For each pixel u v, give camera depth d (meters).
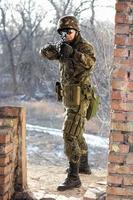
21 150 6.52
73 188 6.95
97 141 15.70
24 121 6.61
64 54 6.14
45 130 18.22
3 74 39.91
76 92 6.48
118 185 4.93
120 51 4.81
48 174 8.52
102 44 16.66
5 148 5.75
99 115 16.59
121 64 4.82
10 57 39.12
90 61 6.31
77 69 6.50
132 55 4.79
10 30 40.00
